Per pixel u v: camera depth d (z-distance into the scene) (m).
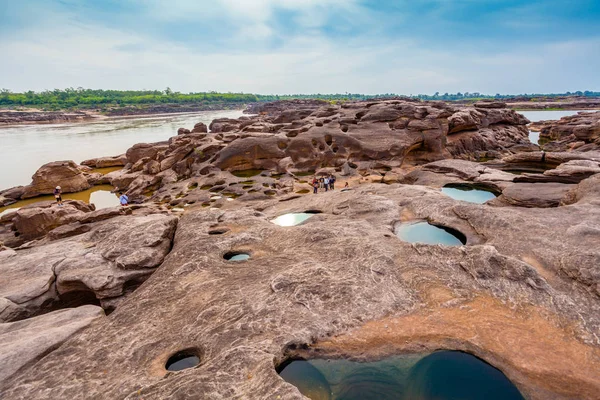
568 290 10.98
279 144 45.16
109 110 190.12
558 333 9.36
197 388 7.20
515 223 15.59
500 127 64.06
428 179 32.59
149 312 11.16
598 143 44.56
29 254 16.56
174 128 115.31
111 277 14.09
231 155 42.97
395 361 8.86
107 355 9.20
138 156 52.03
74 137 92.44
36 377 8.52
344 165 40.88
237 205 29.62
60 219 26.45
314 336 9.49
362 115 51.47
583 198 18.95
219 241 15.74
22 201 39.56
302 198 26.69
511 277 11.44
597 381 7.87
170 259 14.71
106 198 39.56
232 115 187.00
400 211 20.20
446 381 8.27
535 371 8.24
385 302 10.78
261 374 7.59
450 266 12.56
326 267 12.58
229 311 10.50
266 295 11.11
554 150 51.53
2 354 9.20
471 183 30.33
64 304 14.78
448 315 10.23
